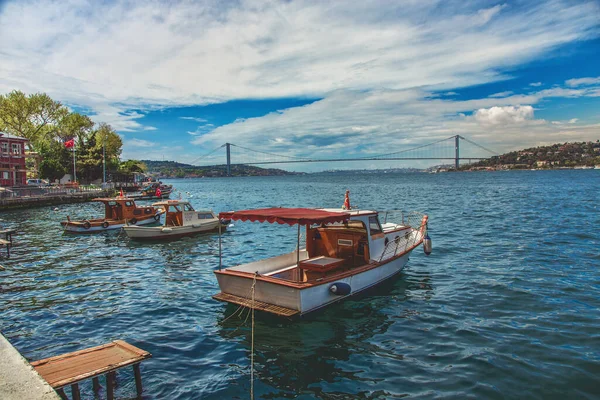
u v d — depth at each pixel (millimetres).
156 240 21219
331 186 96375
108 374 5676
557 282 11602
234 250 18094
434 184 90688
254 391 6309
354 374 6805
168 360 7336
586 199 39719
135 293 11555
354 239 11305
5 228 26281
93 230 24578
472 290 11078
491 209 31750
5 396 3830
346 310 9727
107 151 80312
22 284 12625
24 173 53750
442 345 7805
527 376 6570
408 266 13820
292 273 10672
